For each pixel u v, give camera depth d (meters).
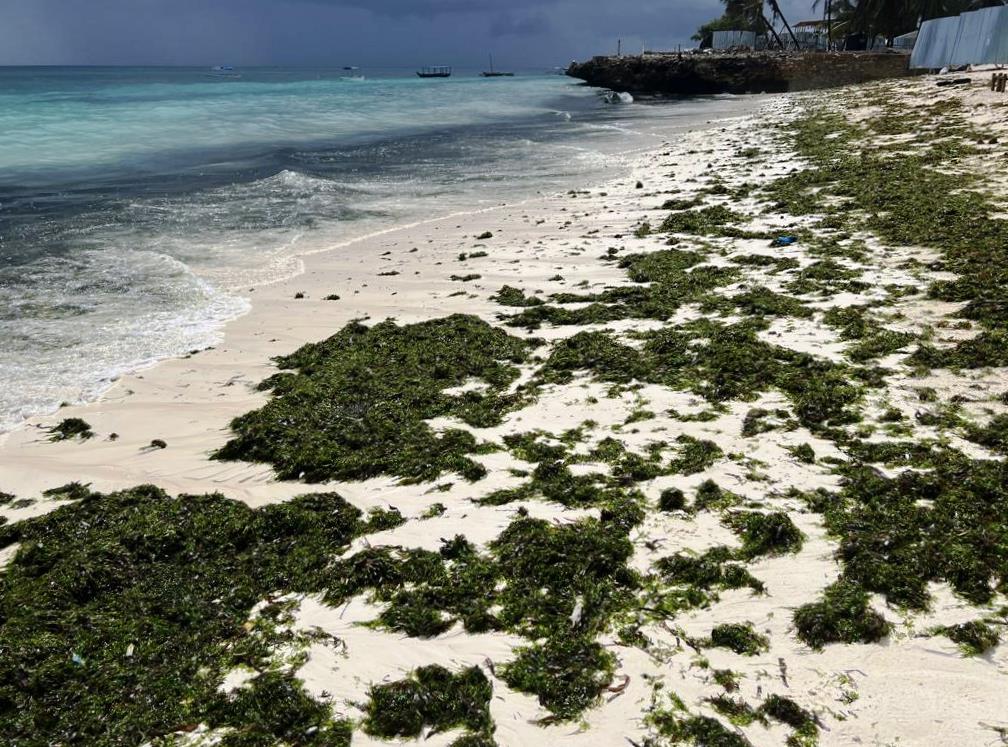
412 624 4.58
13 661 4.41
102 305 11.61
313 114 45.91
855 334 8.27
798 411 6.75
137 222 16.95
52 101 52.12
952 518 4.96
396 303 11.40
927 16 59.56
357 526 5.70
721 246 12.81
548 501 5.79
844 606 4.29
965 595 4.35
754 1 86.25
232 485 6.61
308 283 12.78
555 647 4.29
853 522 5.09
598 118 45.25
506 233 15.70
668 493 5.61
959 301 8.94
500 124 42.09
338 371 8.63
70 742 3.90
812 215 14.25
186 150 29.22
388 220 17.62
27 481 6.89
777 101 49.31
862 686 3.83
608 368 8.11
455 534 5.47
